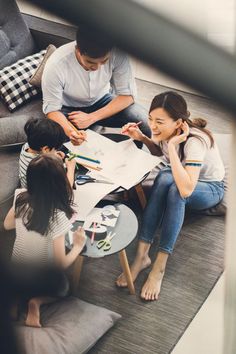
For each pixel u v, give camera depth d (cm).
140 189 293
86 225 255
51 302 250
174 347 255
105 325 251
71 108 311
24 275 237
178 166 269
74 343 236
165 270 285
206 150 279
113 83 309
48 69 293
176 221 272
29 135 254
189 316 267
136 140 299
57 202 236
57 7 20
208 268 288
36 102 320
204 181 293
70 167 268
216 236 301
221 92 20
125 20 20
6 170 284
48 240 238
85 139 287
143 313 267
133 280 279
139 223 304
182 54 20
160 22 20
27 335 231
